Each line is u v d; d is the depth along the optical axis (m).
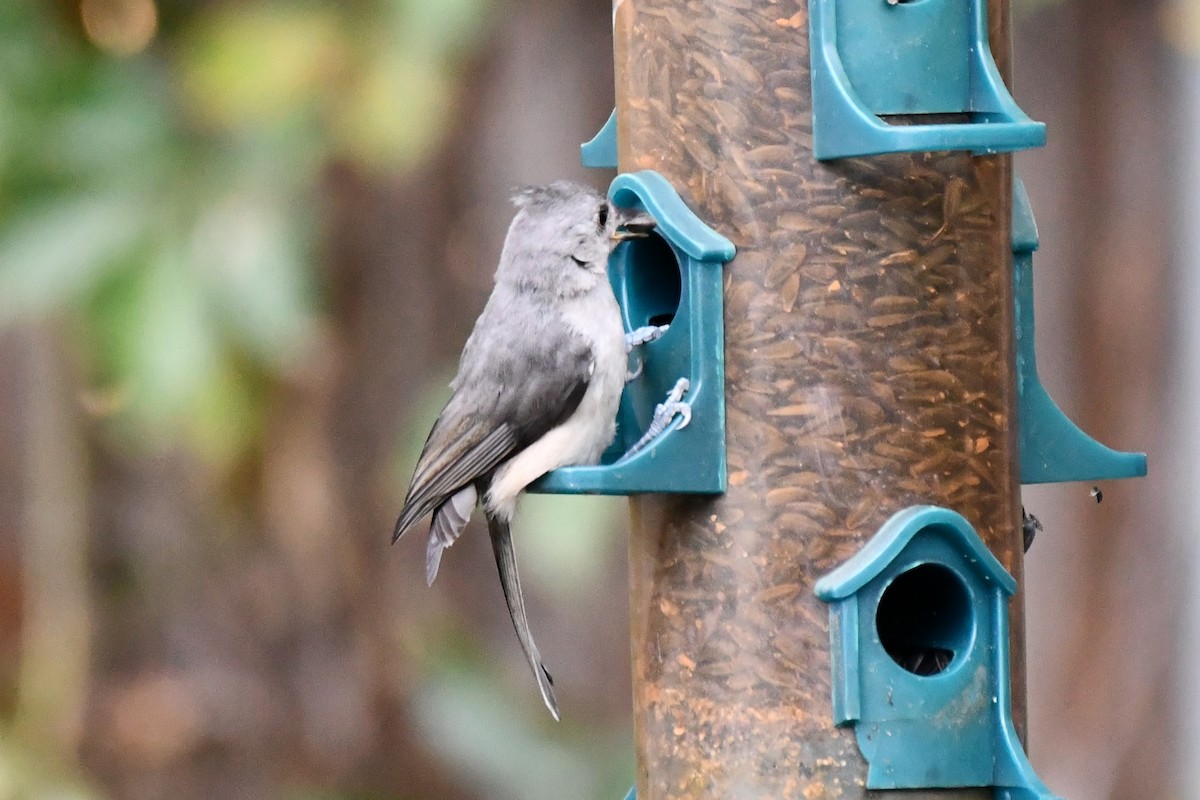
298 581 14.46
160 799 14.27
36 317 11.67
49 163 11.71
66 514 14.48
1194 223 15.04
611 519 12.27
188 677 14.48
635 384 9.87
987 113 8.88
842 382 9.05
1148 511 15.02
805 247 9.08
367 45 11.91
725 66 9.20
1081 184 15.21
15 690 14.69
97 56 12.14
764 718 9.02
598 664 14.66
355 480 14.62
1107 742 14.86
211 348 11.41
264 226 11.65
